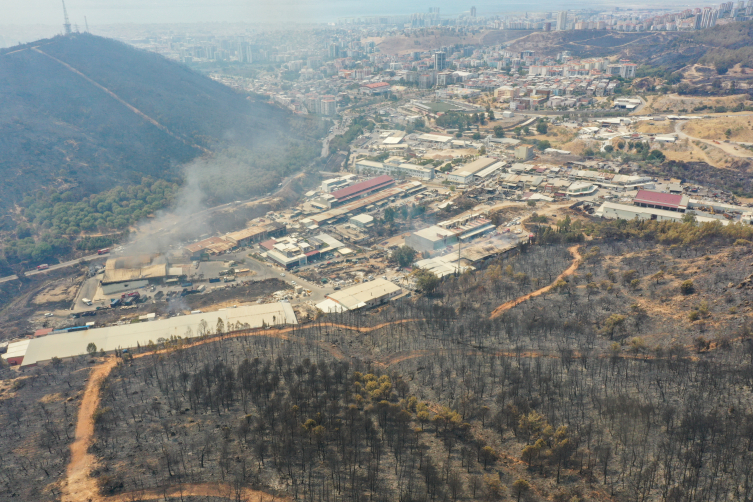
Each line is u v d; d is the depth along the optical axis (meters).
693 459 192.75
